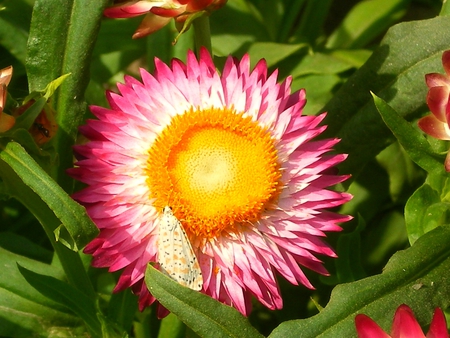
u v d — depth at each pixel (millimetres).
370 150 223
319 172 199
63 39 206
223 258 190
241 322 177
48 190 179
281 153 197
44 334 208
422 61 218
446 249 191
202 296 175
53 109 204
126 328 205
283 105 201
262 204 192
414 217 202
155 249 192
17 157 182
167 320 217
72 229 179
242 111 199
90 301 203
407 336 164
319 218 195
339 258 216
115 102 201
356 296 185
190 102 201
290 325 182
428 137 214
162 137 197
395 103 220
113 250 189
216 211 191
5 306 208
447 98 184
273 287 190
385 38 220
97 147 197
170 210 183
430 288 188
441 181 200
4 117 182
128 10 208
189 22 204
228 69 203
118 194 194
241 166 193
